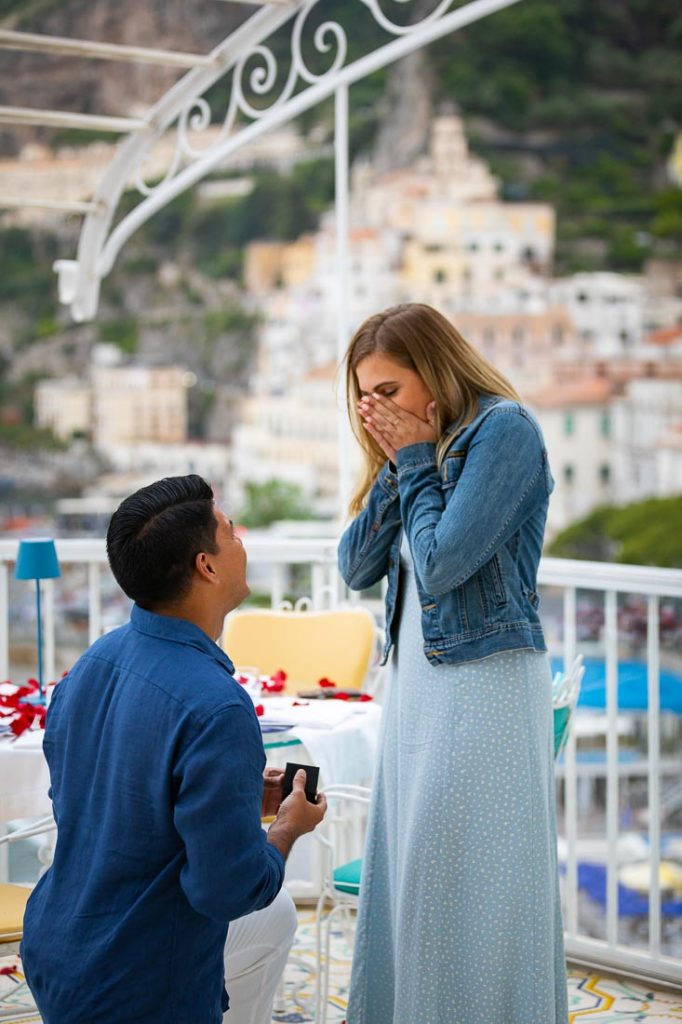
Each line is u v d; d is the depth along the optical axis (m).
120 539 1.72
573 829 3.25
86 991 1.59
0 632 3.75
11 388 48.19
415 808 2.04
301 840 3.80
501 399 2.06
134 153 4.40
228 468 48.12
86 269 4.73
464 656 2.01
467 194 47.47
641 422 46.34
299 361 47.72
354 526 2.22
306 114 47.31
